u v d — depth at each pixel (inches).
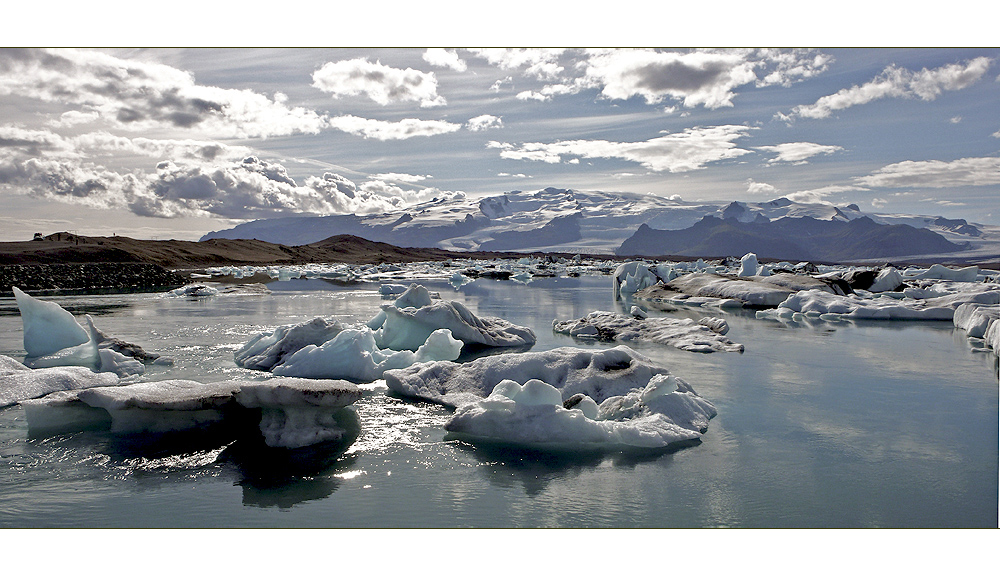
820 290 810.8
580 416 240.2
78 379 318.7
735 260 2876.5
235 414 261.6
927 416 274.4
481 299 976.9
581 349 328.5
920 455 223.9
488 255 5777.6
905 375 361.1
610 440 236.1
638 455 225.0
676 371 370.9
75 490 193.9
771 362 402.0
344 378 351.9
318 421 248.1
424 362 351.6
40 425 254.7
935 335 544.7
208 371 370.6
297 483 199.8
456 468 212.7
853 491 192.2
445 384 314.2
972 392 319.3
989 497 187.3
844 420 267.7
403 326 473.7
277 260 3093.0
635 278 1161.4
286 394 235.6
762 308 828.6
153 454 224.8
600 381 302.8
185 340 494.0
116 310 751.1
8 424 257.4
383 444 237.1
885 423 263.9
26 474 205.8
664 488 195.0
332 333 407.5
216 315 693.3
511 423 242.7
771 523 170.7
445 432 252.2
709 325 552.7
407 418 271.6
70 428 253.6
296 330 402.6
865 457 222.2
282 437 236.4
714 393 316.2
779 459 220.5
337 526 169.3
